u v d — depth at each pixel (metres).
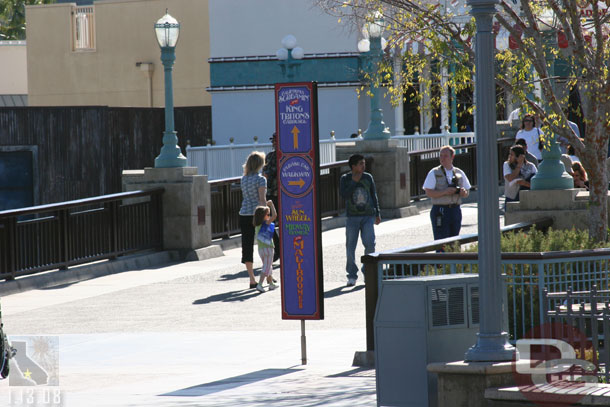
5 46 81.69
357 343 21.23
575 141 23.58
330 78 61.62
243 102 63.75
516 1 24.88
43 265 32.22
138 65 71.19
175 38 37.03
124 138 59.47
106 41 72.12
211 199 38.53
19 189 58.81
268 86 63.03
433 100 25.12
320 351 20.62
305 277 19.64
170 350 21.55
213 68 64.06
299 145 19.67
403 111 62.97
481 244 13.31
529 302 18.45
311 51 62.31
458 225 26.94
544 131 23.80
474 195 48.34
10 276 31.12
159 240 36.72
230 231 39.69
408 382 14.20
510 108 54.12
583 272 17.56
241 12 63.84
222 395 16.48
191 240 36.50
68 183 58.59
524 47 22.78
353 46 61.59
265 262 28.88
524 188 30.98
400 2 23.23
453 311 14.27
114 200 34.81
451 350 14.22
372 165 43.38
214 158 53.41
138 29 71.38
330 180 42.53
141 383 18.03
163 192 36.66
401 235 36.91
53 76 73.50
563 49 25.72
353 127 61.84
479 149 13.29
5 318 26.52
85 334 23.89
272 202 30.06
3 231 31.06
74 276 32.81
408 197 44.38
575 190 26.61
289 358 20.03
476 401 13.00
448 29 22.69
